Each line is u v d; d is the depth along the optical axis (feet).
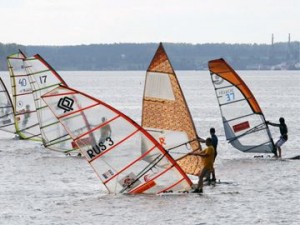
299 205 244.01
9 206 245.04
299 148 415.85
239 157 372.99
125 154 257.34
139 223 219.61
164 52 289.53
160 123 291.58
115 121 255.91
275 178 301.22
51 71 384.88
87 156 257.55
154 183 260.83
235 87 368.48
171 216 227.81
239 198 255.29
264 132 370.12
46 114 379.55
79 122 254.88
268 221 221.87
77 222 221.25
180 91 289.53
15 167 338.95
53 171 325.01
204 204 244.83
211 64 367.86
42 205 245.65
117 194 261.24
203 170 265.34
